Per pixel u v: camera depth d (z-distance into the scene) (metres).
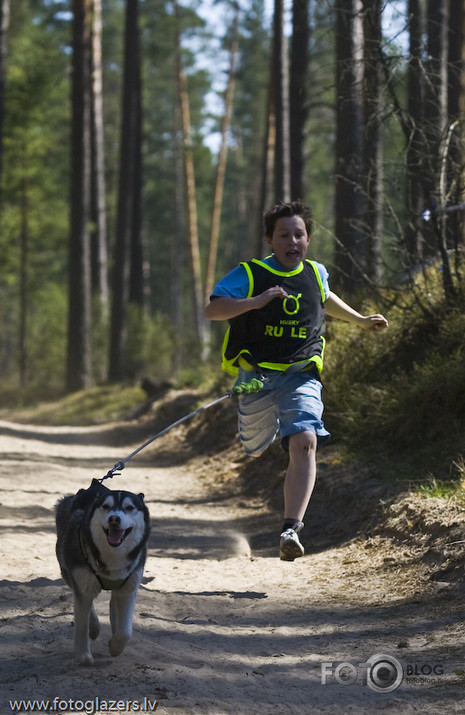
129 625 4.74
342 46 13.97
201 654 5.09
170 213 65.12
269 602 6.55
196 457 15.65
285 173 24.47
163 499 11.80
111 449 18.53
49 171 40.44
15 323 61.03
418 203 12.03
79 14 30.66
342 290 13.48
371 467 9.83
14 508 10.04
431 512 7.54
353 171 13.40
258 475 12.09
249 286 5.96
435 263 12.31
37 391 33.66
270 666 4.99
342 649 5.30
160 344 33.41
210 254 53.81
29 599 6.07
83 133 31.17
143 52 48.12
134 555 4.62
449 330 10.88
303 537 8.98
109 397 28.86
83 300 31.81
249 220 62.84
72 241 31.61
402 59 10.75
